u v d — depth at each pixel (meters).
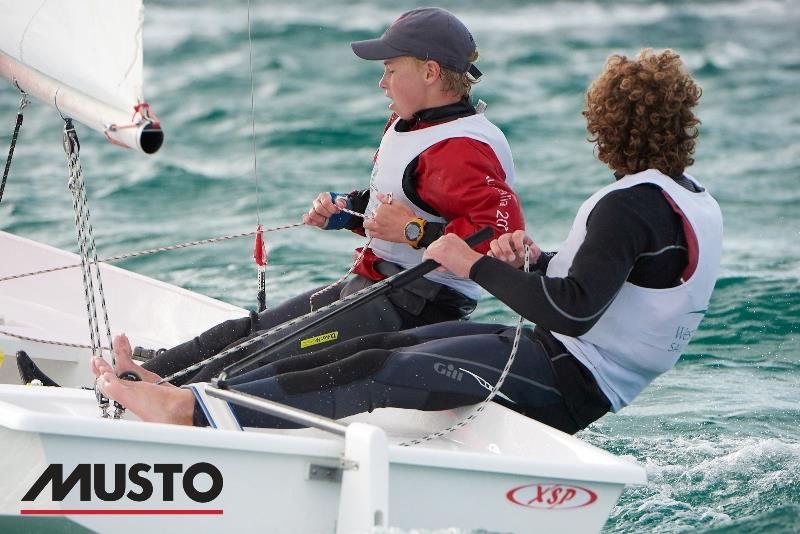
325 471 8.89
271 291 19.77
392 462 8.78
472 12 54.34
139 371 10.77
